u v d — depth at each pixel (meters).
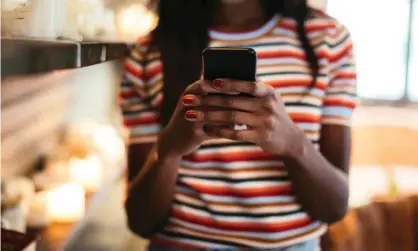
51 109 1.77
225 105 0.72
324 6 3.18
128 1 1.94
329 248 1.34
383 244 1.48
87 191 1.57
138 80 0.90
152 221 0.88
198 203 0.83
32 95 1.50
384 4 3.25
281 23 0.84
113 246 1.74
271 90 0.72
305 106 0.81
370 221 1.47
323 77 0.82
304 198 0.80
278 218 0.80
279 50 0.82
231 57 0.71
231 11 0.85
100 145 1.89
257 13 0.86
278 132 0.72
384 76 3.31
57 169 1.51
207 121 0.73
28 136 1.49
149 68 0.88
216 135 0.74
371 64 3.31
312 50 0.82
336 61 0.84
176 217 0.86
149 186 0.84
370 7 3.27
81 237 1.80
